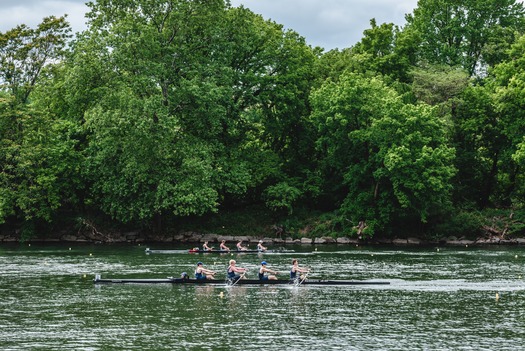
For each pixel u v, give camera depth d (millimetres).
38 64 80188
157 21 76500
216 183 76625
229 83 77625
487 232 78688
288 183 84562
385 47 92438
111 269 50562
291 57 85250
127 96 69625
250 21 81188
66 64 78125
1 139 75000
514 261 56469
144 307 34531
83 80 71250
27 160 73625
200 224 82375
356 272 48688
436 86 82250
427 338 27828
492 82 86000
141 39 71375
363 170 78188
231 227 82062
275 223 82750
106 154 72312
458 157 84000
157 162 73312
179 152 72750
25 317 32031
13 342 27203
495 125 83312
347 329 29438
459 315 32562
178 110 75375
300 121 86562
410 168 74125
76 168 76750
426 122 74250
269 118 85625
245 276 46781
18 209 77750
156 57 74312
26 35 79562
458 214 80250
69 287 41250
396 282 43375
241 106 84062
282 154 90062
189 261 56844
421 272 48656
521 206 82750
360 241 78812
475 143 85688
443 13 98250
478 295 38438
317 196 85312
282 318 31781
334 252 65875
